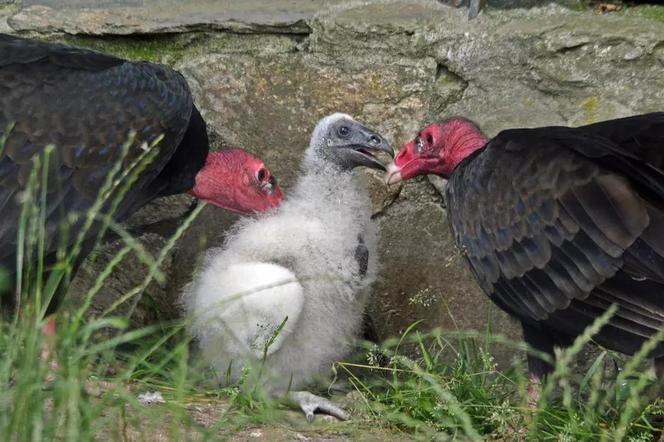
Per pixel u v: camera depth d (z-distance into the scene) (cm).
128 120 999
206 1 1188
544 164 901
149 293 1154
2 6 1214
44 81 989
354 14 1150
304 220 1064
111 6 1195
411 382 968
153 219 1174
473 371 1024
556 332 940
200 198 1126
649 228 832
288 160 1161
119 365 991
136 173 921
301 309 1018
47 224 952
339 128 1076
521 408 898
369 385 1030
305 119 1155
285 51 1162
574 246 869
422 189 1139
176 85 1041
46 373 736
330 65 1150
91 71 1010
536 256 898
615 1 1127
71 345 789
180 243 1173
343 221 1063
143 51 1189
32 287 937
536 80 1100
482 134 1080
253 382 993
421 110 1135
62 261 860
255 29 1161
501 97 1112
